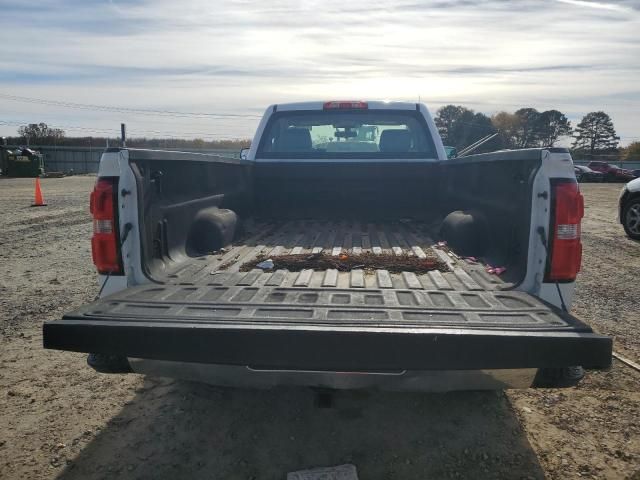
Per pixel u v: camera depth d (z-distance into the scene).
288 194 4.77
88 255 8.05
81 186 26.38
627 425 3.17
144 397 3.51
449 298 2.52
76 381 3.75
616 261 7.87
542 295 2.59
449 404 3.41
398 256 3.30
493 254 3.14
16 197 18.91
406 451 2.89
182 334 2.16
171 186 3.09
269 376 2.38
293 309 2.36
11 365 4.00
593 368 2.14
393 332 2.10
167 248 3.03
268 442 2.97
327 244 3.72
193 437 3.02
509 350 2.10
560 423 3.20
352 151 5.34
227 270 3.00
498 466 2.77
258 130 5.20
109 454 2.86
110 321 2.24
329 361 2.12
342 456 2.84
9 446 2.93
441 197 4.55
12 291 5.96
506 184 2.93
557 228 2.54
